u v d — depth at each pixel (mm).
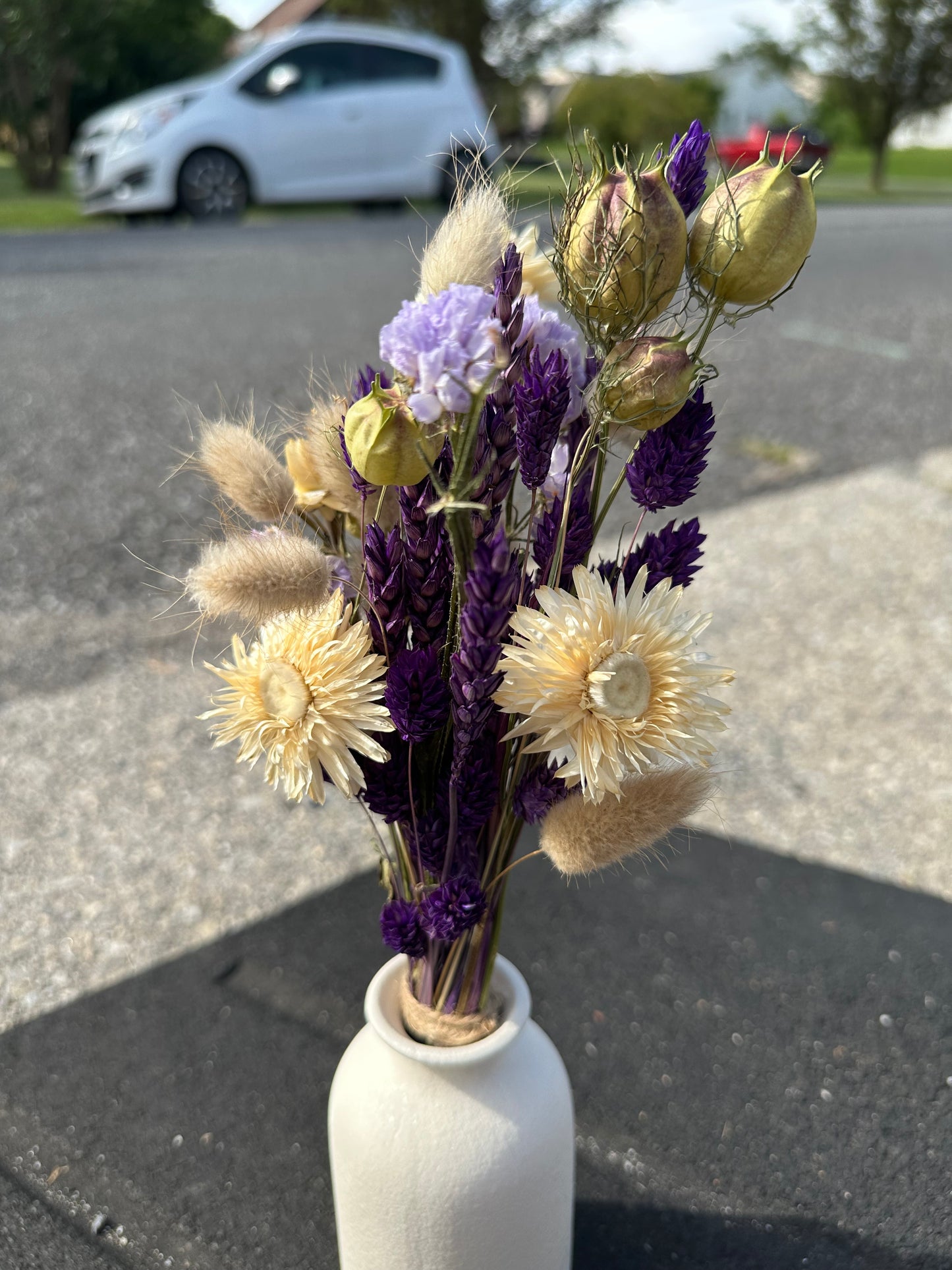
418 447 220
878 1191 449
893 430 1431
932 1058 514
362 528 280
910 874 636
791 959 575
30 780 701
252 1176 454
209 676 828
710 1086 500
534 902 615
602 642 235
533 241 291
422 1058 303
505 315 236
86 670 833
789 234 227
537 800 281
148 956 569
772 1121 482
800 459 1315
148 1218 436
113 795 689
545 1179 322
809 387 1627
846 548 1068
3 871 621
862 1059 514
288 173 2811
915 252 2984
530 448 240
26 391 1488
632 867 641
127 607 931
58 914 593
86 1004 539
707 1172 458
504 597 224
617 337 245
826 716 790
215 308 1958
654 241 226
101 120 2848
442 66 2869
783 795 705
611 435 263
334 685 243
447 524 241
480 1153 310
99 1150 465
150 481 1195
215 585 246
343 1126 326
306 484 286
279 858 641
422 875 314
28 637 877
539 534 276
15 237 2693
